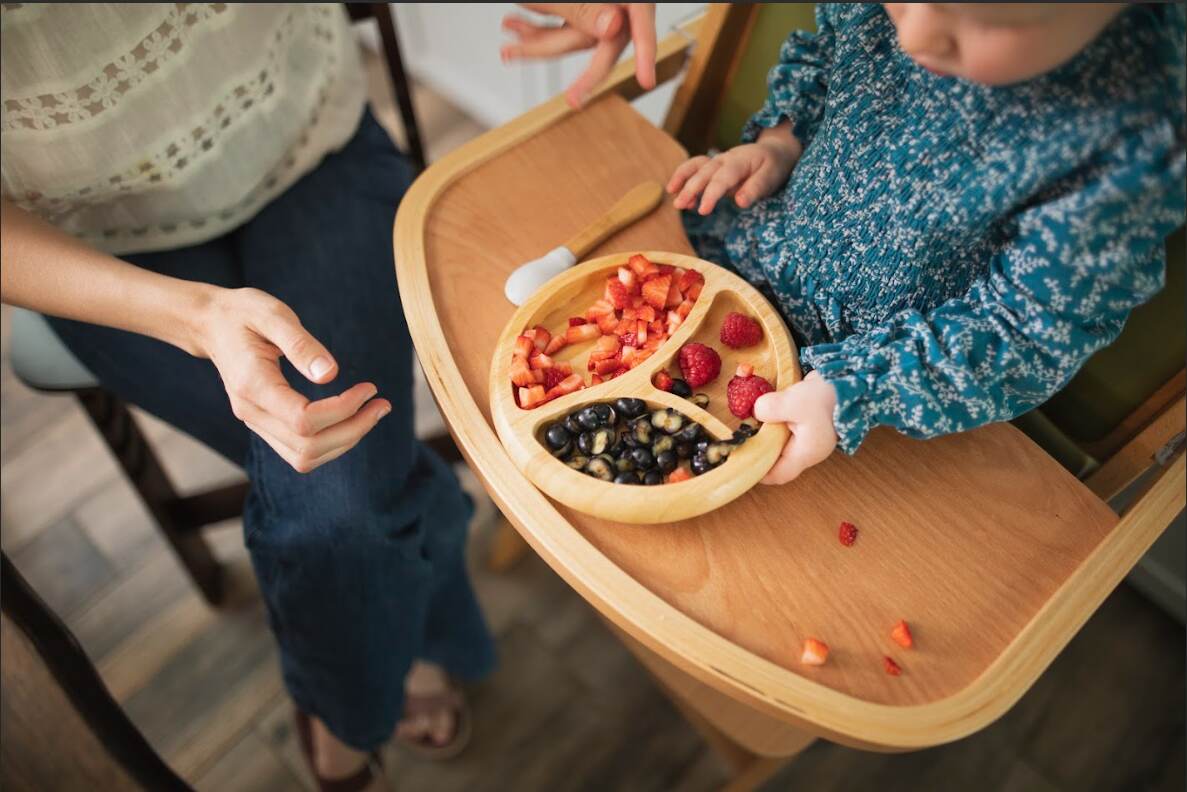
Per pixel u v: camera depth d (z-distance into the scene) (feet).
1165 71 1.97
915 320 2.38
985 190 2.21
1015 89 2.15
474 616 4.17
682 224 3.02
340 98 3.88
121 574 4.92
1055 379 2.31
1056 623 2.30
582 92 3.26
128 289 2.80
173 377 3.45
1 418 5.39
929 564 2.39
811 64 2.84
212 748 4.43
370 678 3.46
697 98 3.52
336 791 4.05
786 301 2.83
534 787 4.35
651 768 4.38
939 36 1.89
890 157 2.42
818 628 2.29
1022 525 2.47
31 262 2.85
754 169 2.92
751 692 2.15
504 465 2.45
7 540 4.99
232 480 5.21
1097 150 2.04
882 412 2.31
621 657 4.70
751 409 2.46
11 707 2.82
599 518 2.40
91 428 5.39
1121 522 2.44
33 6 2.88
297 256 3.57
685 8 4.64
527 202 3.06
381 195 3.81
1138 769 4.25
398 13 6.53
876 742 2.13
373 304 3.51
